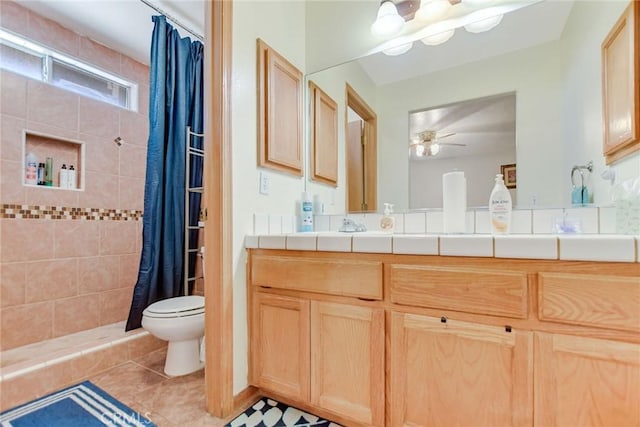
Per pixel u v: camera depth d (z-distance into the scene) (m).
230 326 1.28
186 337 1.63
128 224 2.46
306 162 1.85
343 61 1.78
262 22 1.51
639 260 0.72
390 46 1.66
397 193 1.64
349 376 1.12
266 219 1.50
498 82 1.43
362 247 1.08
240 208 1.35
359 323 1.10
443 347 0.95
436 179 1.55
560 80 1.31
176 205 2.21
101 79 2.41
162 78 2.10
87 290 2.19
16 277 1.87
